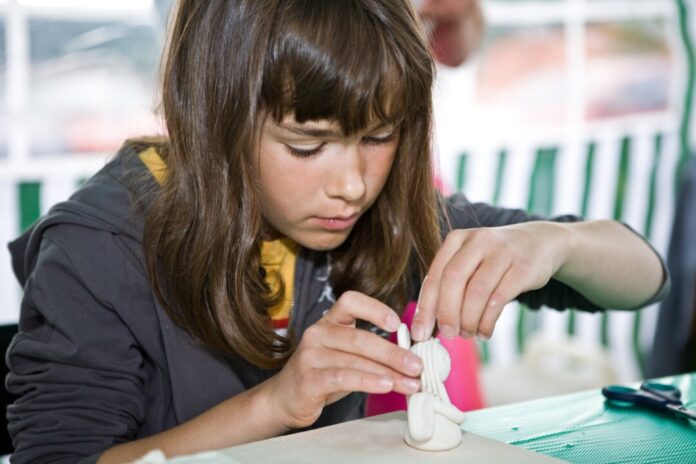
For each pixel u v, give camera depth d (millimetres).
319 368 708
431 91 793
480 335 760
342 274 963
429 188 906
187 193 814
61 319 814
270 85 696
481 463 644
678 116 2426
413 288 1051
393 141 763
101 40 1796
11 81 1718
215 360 898
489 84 2168
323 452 663
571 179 2328
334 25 680
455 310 740
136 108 1828
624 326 2482
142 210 860
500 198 2248
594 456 713
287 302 963
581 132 2312
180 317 861
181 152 812
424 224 920
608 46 2316
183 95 801
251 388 860
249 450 667
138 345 875
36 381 809
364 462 641
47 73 1751
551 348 2080
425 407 659
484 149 2184
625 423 795
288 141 715
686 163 2453
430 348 696
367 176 750
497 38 2156
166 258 836
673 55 2396
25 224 1758
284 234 864
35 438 781
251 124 728
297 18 683
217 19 759
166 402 919
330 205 737
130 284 848
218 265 815
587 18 2270
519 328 2340
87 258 831
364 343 693
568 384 1969
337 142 710
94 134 1808
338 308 734
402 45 706
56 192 1777
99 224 842
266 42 701
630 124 2371
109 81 1812
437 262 774
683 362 2361
